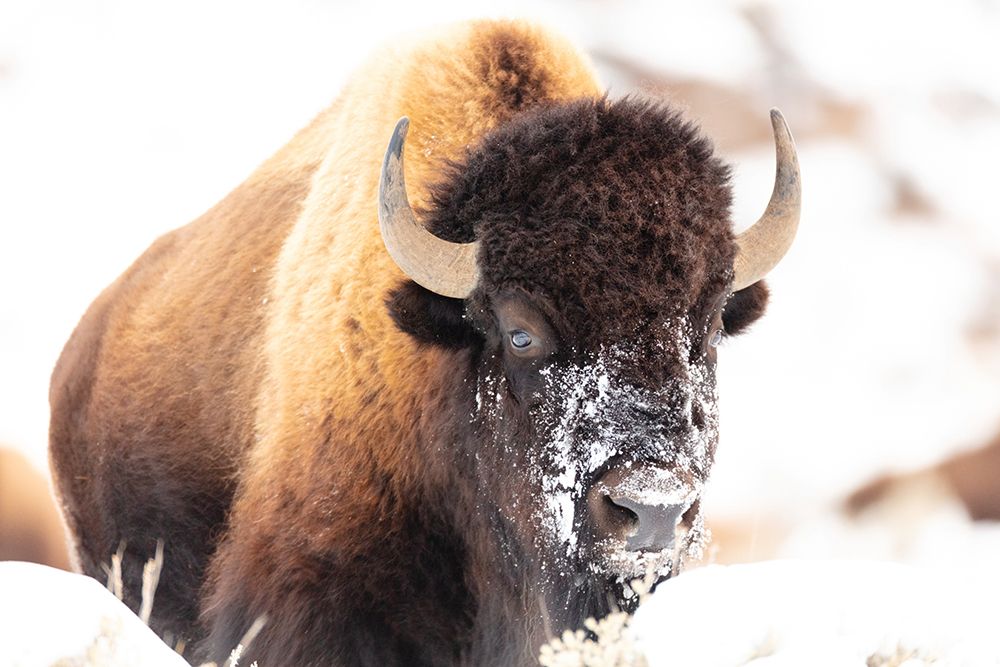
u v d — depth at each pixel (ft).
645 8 292.81
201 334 81.41
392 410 64.85
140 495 84.17
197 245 90.58
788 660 37.04
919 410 189.26
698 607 40.24
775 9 297.12
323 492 65.51
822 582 41.63
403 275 63.82
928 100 289.33
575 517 53.67
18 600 38.09
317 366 67.67
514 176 56.54
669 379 52.85
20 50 356.38
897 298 228.84
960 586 43.45
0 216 287.48
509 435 57.41
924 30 305.53
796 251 243.19
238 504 72.18
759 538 151.02
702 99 273.95
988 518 168.86
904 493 164.35
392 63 74.08
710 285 56.29
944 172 268.21
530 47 70.33
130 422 85.71
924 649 38.88
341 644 63.72
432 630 65.57
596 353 53.67
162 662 37.86
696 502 54.44
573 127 56.75
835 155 273.33
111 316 94.63
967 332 221.46
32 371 198.29
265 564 66.39
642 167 55.42
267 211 82.33
